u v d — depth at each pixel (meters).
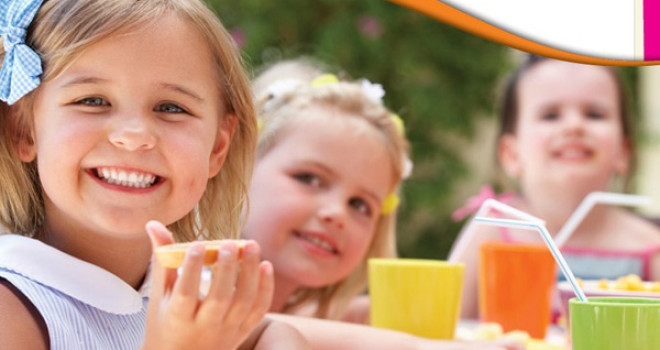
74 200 1.03
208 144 1.11
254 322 0.87
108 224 1.03
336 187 1.72
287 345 1.20
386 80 4.89
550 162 2.91
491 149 4.97
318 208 1.71
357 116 1.79
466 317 2.67
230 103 1.22
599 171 2.89
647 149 4.32
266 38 4.64
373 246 1.88
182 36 1.10
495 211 2.57
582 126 2.88
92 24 1.04
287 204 1.70
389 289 1.49
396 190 1.90
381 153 1.78
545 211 2.93
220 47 1.16
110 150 1.02
